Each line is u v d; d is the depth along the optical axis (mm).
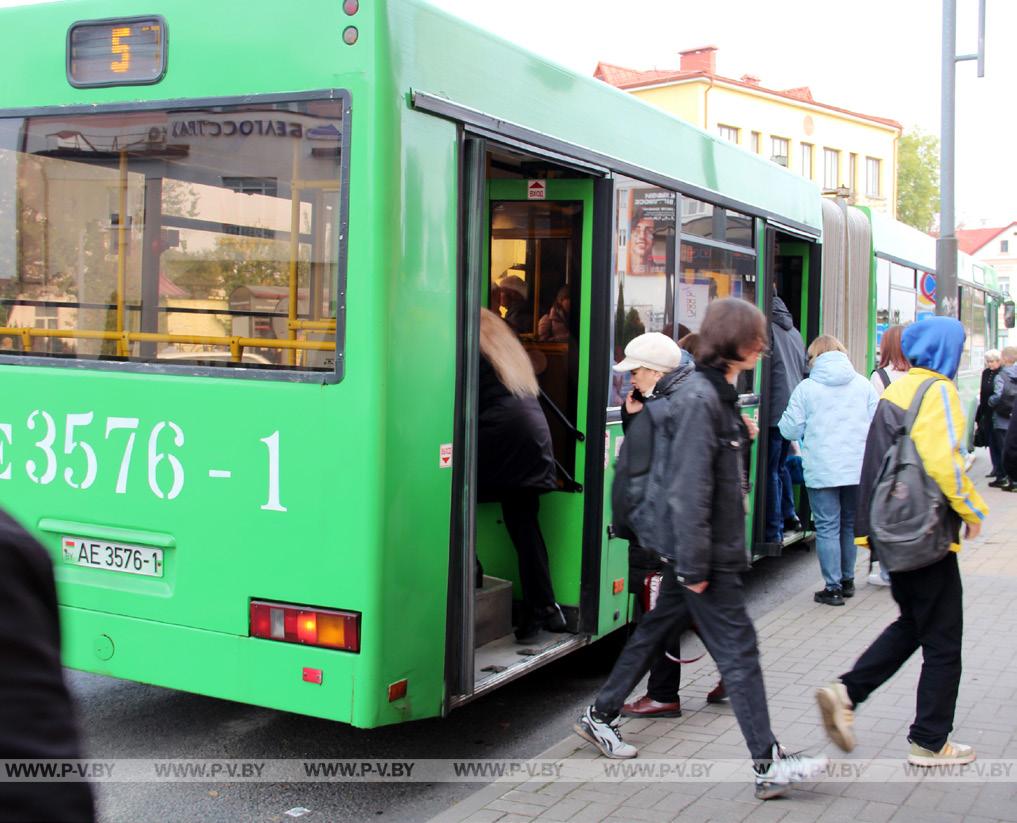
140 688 6145
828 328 10000
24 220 4824
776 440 8516
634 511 4543
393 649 4250
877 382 8398
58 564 4816
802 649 6828
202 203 4465
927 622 4680
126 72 4602
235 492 4402
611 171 5734
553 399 5844
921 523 4480
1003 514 12539
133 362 4629
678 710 5562
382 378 4141
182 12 4480
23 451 4855
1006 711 5531
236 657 4418
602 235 5695
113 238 4656
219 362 4453
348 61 4156
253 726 5562
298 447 4273
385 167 4113
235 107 4375
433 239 4355
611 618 5938
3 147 4844
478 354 4621
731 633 4406
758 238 8141
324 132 4203
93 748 5211
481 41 4656
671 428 4438
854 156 49000
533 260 5891
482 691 4793
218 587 4449
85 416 4711
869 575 8805
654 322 6352
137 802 4594
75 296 4742
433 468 4418
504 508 5629
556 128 5199
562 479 5773
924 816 4258
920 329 4695
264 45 4316
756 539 8266
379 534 4164
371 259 4117
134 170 4598
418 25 4277
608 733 4922
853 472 7926
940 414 4512
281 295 4316
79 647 4754
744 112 42594
